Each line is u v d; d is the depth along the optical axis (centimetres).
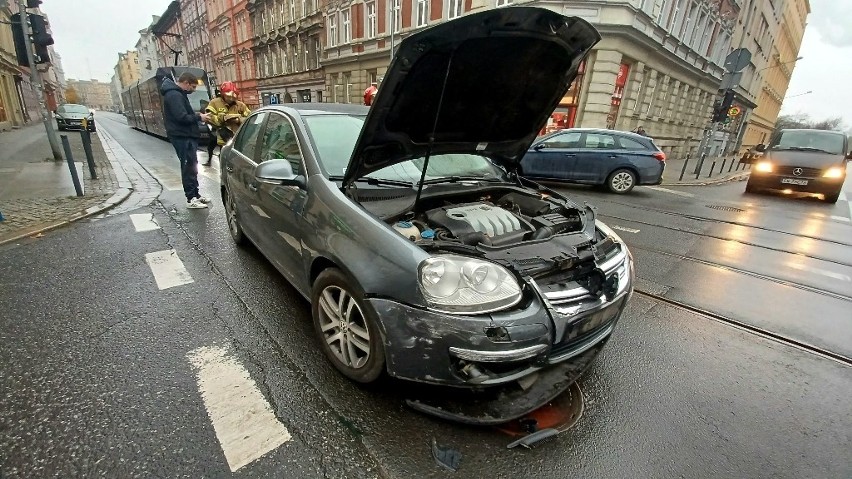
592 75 1465
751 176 1081
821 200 1036
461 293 185
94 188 700
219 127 905
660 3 1567
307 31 2733
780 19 3944
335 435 199
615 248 255
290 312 312
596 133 984
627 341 306
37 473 170
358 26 2238
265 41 3356
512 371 195
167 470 175
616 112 1686
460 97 252
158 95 1756
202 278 366
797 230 686
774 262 511
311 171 262
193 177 596
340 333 234
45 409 205
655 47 1634
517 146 331
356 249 210
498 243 229
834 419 235
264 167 255
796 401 249
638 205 847
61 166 935
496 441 200
